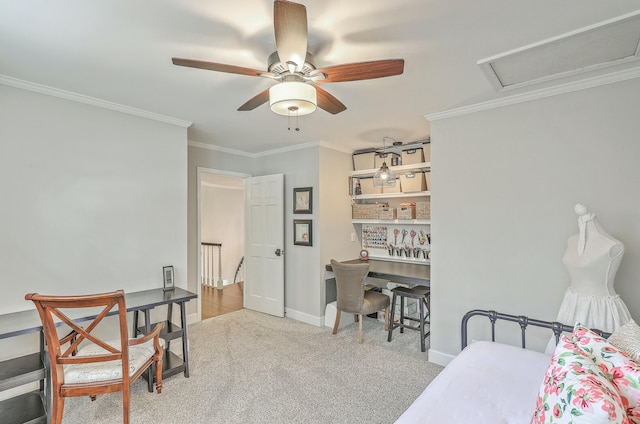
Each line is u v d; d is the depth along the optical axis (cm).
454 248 284
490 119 266
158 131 297
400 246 443
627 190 210
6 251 221
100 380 189
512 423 123
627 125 210
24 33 165
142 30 164
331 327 391
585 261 196
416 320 370
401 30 165
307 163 417
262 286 456
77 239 250
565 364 112
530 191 247
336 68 159
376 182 381
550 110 238
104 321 266
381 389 250
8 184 221
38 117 233
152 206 291
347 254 449
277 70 172
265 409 224
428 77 219
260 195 459
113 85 230
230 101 262
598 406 84
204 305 495
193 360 299
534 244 245
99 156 261
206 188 705
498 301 261
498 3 144
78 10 147
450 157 287
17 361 213
